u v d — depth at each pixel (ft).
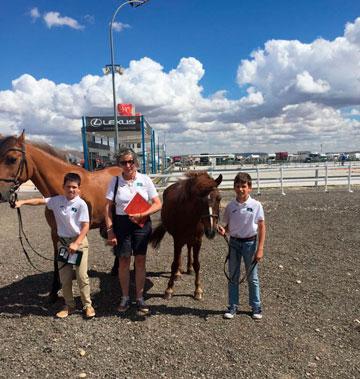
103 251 23.71
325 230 27.73
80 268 13.60
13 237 28.48
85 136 70.13
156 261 21.25
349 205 39.04
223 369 10.48
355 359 10.90
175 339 12.15
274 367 10.54
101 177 16.55
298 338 12.11
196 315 13.96
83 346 11.79
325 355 11.11
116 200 13.61
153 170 90.48
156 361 10.92
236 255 13.65
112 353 11.37
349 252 21.81
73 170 15.67
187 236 15.12
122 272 14.11
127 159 13.41
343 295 15.55
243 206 13.12
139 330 12.81
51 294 15.29
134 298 15.72
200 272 19.03
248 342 11.91
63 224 13.47
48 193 15.23
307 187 59.47
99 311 14.46
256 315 13.50
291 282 17.21
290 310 14.24
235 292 13.73
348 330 12.60
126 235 13.74
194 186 13.65
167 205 15.83
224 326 13.02
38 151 14.79
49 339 12.26
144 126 74.33
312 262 20.11
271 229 28.66
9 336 12.51
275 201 43.96
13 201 13.87
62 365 10.78
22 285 17.49
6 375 10.33
